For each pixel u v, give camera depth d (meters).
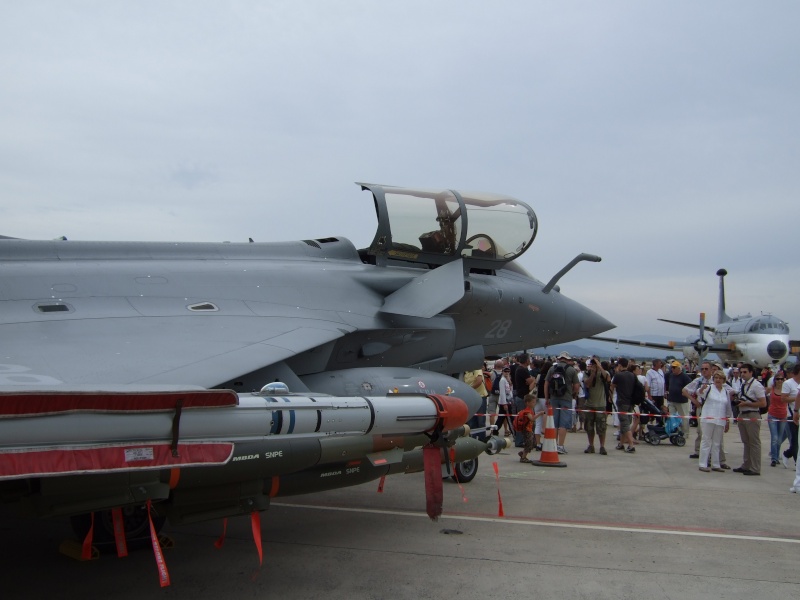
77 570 5.38
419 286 9.10
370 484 9.05
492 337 10.92
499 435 16.23
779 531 6.96
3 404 3.40
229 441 4.42
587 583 5.22
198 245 8.91
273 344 6.88
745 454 10.77
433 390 8.30
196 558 5.72
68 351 5.77
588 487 9.17
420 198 10.30
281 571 5.40
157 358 5.94
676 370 14.39
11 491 4.14
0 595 4.84
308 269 9.03
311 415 4.90
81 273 7.38
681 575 5.45
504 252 10.99
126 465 3.86
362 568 5.50
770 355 35.38
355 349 9.00
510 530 6.76
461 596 4.91
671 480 9.92
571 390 12.89
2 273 6.98
